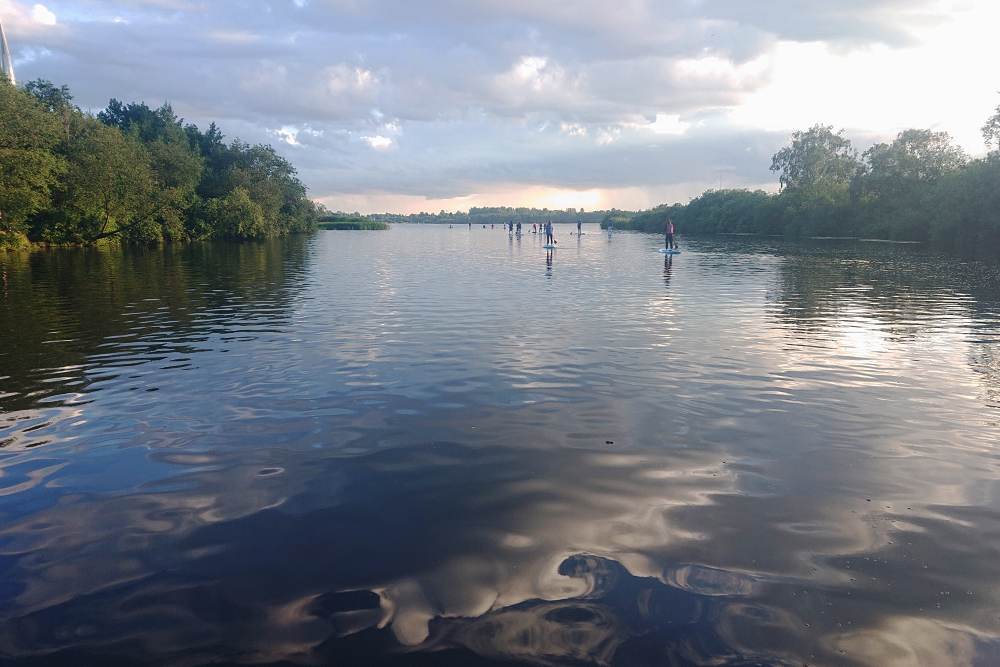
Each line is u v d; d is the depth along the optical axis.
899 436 6.10
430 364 9.16
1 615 3.27
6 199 36.56
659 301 16.56
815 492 4.79
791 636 3.07
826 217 72.69
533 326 12.52
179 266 29.59
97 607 3.34
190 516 4.39
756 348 10.38
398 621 3.19
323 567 3.71
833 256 37.19
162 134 74.50
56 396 7.54
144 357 9.68
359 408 6.99
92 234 48.06
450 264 31.17
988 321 13.28
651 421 6.53
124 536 4.12
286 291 19.12
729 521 4.29
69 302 16.44
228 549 3.93
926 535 4.11
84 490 4.87
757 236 80.50
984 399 7.40
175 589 3.50
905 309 15.05
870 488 4.86
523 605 3.32
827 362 9.36
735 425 6.41
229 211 65.69
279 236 83.38
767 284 21.02
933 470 5.24
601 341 10.94
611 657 2.90
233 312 14.58
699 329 12.20
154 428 6.35
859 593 3.44
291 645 3.00
